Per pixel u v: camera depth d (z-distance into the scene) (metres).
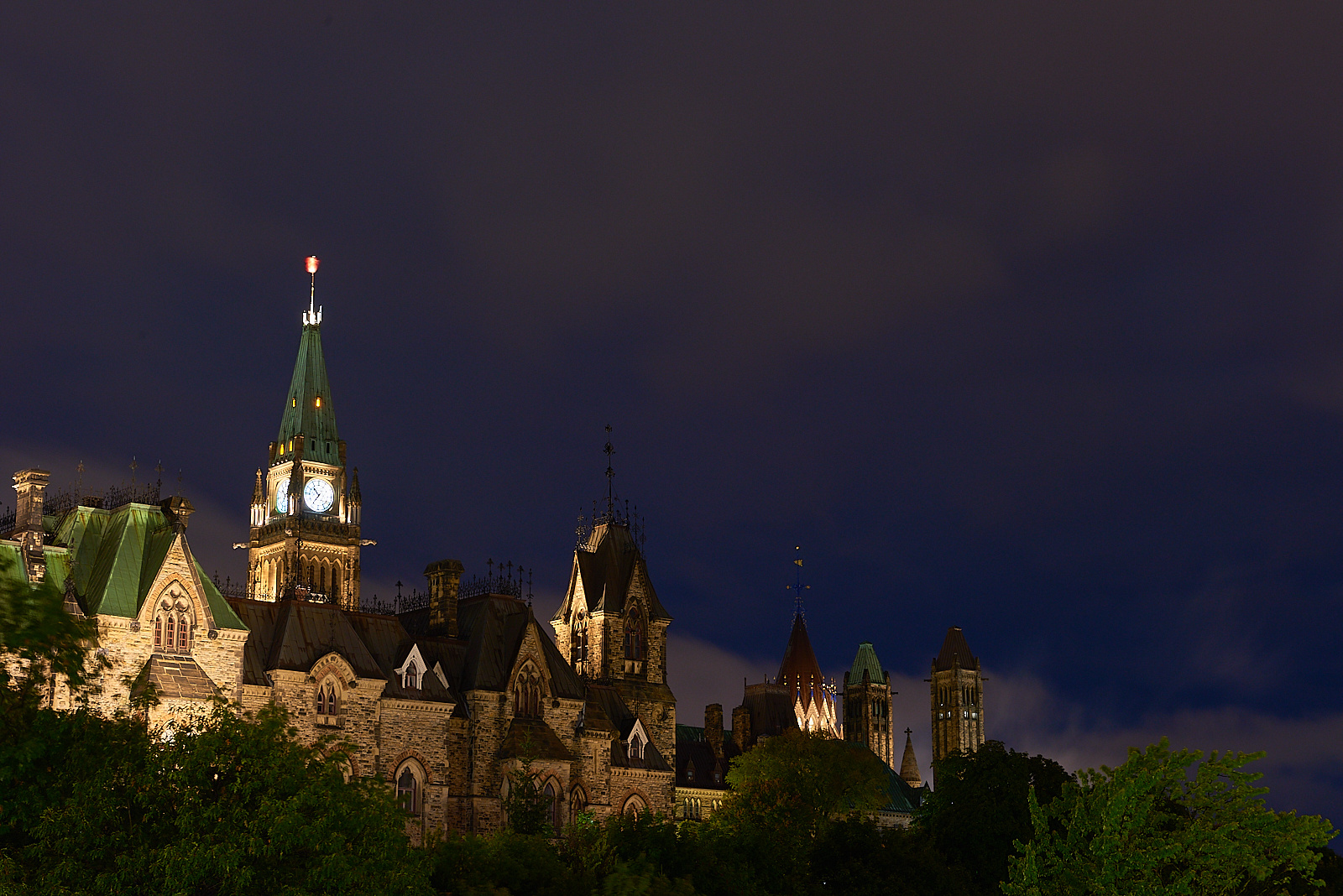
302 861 62.16
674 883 80.62
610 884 73.06
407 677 121.94
